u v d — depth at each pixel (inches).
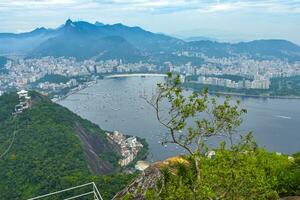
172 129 446.6
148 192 458.6
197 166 451.8
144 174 660.1
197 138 458.6
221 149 468.4
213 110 464.1
